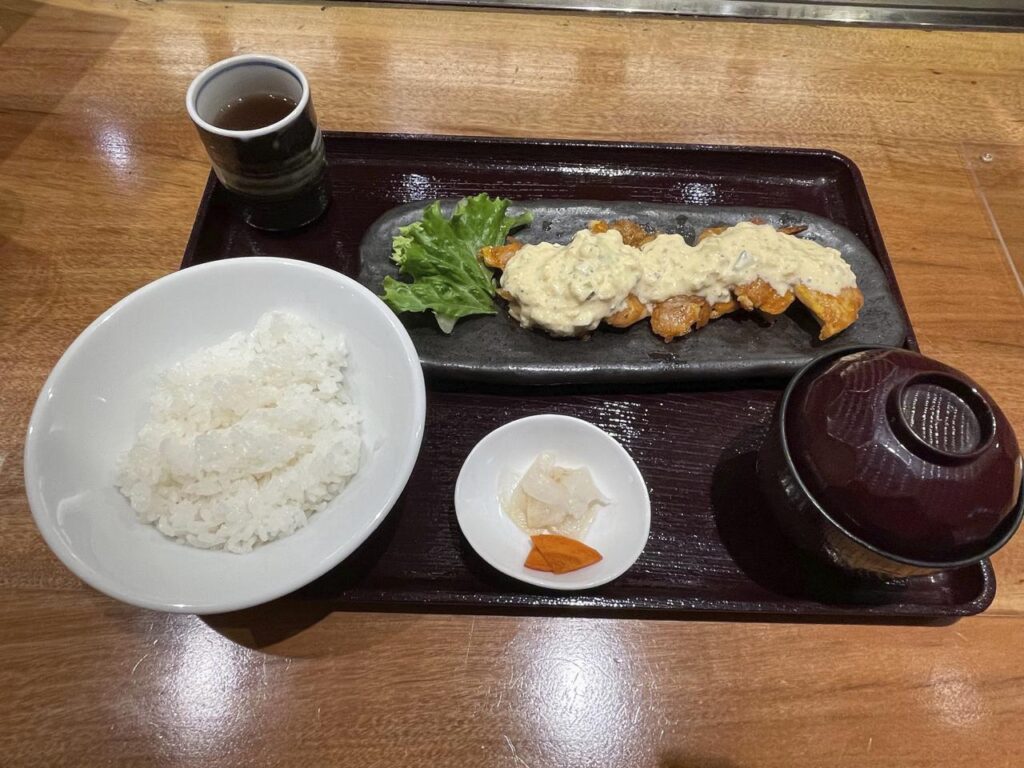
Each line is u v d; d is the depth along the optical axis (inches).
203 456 14.2
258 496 14.2
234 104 18.3
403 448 13.5
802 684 14.4
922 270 19.8
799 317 18.2
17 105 22.4
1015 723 14.1
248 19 24.8
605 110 22.9
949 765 13.7
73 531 12.5
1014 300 19.3
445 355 17.1
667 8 25.6
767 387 17.5
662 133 22.5
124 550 13.0
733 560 15.2
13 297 18.5
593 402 17.1
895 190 21.4
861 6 25.6
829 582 15.0
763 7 25.6
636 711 14.1
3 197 20.3
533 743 13.7
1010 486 12.4
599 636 14.8
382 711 13.9
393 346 14.9
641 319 18.0
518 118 22.6
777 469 14.1
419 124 22.3
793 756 13.8
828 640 14.8
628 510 15.3
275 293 16.0
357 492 14.0
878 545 12.9
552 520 15.2
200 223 18.9
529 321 17.5
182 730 13.6
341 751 13.6
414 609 14.8
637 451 16.5
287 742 13.6
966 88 24.0
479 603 14.3
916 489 12.2
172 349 15.7
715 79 24.0
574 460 16.1
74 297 18.5
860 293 18.0
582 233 17.9
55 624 14.5
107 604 14.7
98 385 14.4
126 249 19.5
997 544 12.6
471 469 15.4
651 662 14.5
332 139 20.6
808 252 18.1
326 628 14.6
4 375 17.3
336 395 15.9
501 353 17.4
